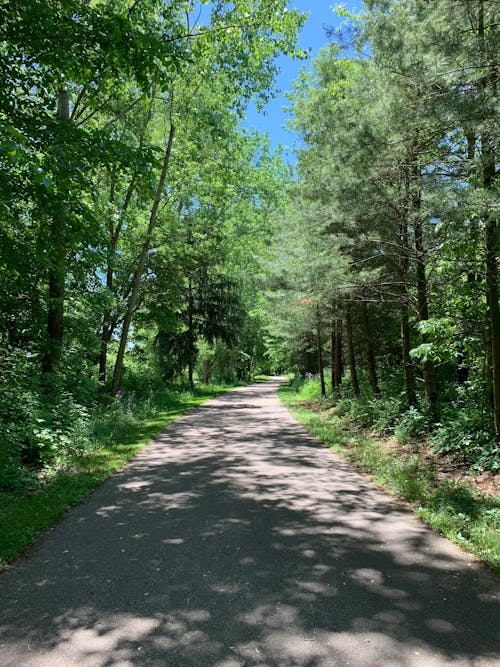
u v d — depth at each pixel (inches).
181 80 601.3
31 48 261.3
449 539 189.3
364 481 290.5
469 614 129.9
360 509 231.6
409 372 437.7
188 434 495.5
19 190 279.6
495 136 226.8
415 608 133.3
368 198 335.3
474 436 315.9
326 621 126.3
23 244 346.6
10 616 131.0
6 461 279.6
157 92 661.9
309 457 369.1
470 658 109.5
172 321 912.9
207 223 893.8
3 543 181.0
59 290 442.6
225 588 146.4
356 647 114.2
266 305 827.4
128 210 729.6
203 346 1310.3
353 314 592.7
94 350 514.3
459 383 430.0
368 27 270.7
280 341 1498.5
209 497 254.5
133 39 241.3
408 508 233.1
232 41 580.4
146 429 520.4
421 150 306.7
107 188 725.9
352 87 310.3
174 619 128.3
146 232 746.8
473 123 219.1
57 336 443.5
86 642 117.6
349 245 422.9
